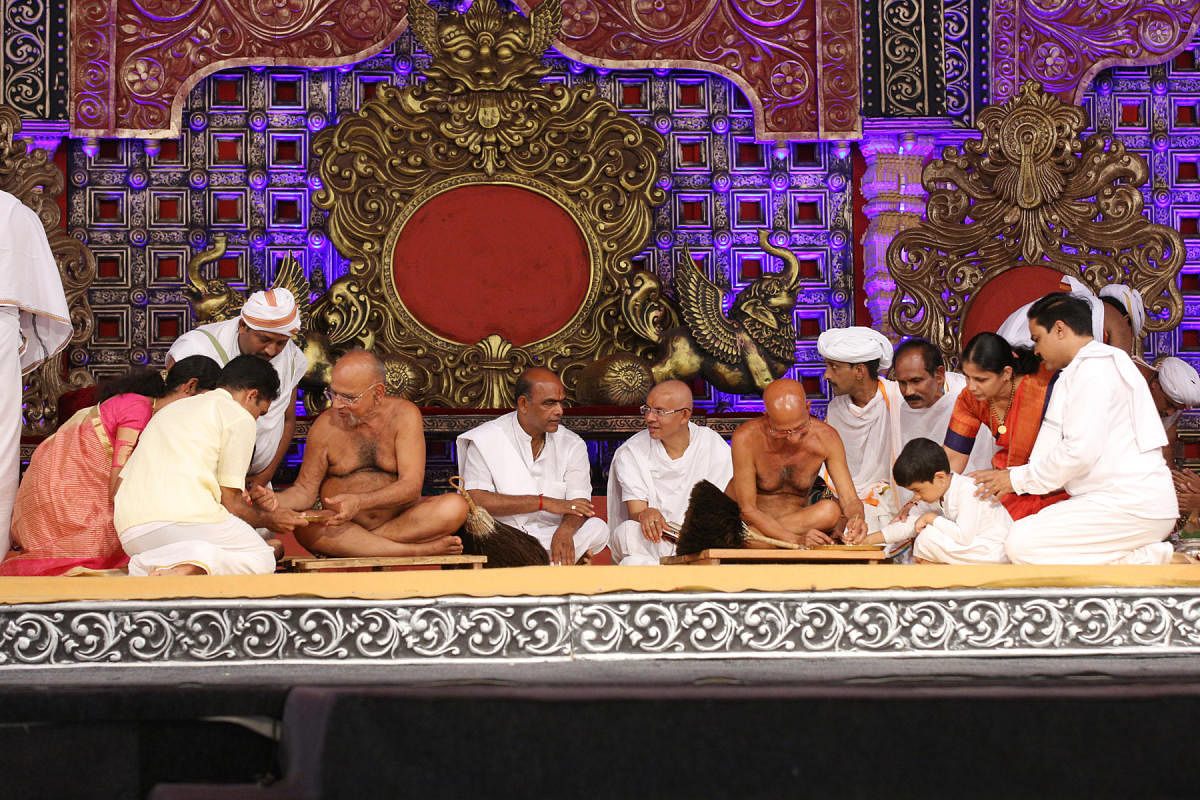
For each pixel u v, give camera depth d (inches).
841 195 447.5
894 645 232.4
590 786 200.7
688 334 415.2
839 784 201.8
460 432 410.6
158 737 212.7
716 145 446.9
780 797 201.2
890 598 232.5
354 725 200.4
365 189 420.5
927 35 445.1
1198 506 340.5
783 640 230.8
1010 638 234.2
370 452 306.2
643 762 201.5
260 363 286.7
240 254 430.0
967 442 315.0
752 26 444.1
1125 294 403.9
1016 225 434.0
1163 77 460.1
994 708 203.9
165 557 253.1
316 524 289.1
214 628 225.5
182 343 345.7
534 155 427.8
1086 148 436.1
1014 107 434.3
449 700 201.8
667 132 446.3
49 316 303.7
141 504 260.4
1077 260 434.3
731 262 443.8
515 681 210.8
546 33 427.5
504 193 427.5
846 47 444.1
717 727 202.1
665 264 442.0
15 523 284.8
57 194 406.9
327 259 432.8
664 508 349.7
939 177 432.8
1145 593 236.2
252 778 214.5
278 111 434.9
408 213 421.7
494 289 424.8
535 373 349.4
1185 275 455.2
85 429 281.6
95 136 421.7
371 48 431.5
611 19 439.8
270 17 428.8
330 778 198.8
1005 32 448.8
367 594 226.8
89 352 420.2
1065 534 268.4
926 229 432.5
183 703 209.5
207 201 430.9
